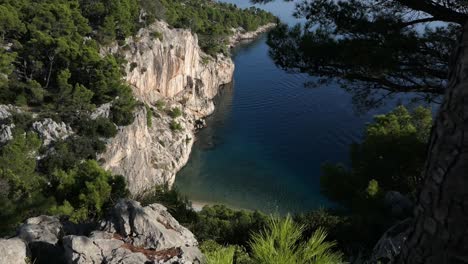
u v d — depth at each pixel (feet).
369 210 65.77
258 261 11.35
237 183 186.91
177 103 254.88
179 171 199.52
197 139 231.91
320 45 35.78
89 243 28.91
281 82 310.86
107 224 31.65
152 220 31.50
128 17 224.53
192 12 356.59
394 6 35.45
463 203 7.76
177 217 53.26
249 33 496.23
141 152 179.52
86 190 81.61
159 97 245.86
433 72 34.27
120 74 189.47
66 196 95.09
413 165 89.10
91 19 218.38
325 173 95.35
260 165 201.05
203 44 317.22
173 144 207.62
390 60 32.73
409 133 97.14
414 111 120.88
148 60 229.86
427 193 8.45
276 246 11.76
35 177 123.34
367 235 49.42
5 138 135.85
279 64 39.55
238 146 220.64
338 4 36.29
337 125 235.40
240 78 330.13
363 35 35.50
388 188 89.61
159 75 241.76
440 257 8.13
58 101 162.09
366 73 36.14
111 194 82.64
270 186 183.32
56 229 33.83
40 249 30.50
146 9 252.21
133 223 31.07
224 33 398.42
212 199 174.60
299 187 181.98
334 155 207.10
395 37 33.42
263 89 300.61
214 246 31.81
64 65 178.19
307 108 260.62
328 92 282.77
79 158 148.25
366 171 92.99
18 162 119.55
